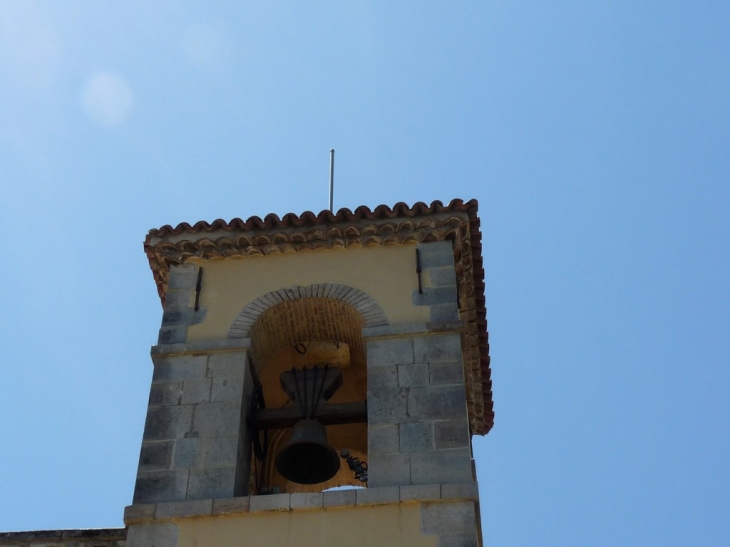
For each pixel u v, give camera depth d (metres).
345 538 15.88
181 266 20.05
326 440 17.88
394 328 18.55
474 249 20.33
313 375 18.67
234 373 18.27
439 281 19.25
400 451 16.91
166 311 19.30
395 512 16.06
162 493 16.75
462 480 16.45
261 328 19.25
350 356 20.42
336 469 17.97
